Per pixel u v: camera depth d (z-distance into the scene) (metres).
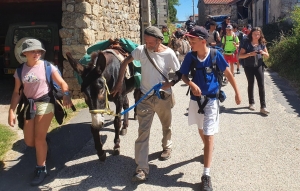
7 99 8.82
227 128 6.23
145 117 4.39
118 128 5.16
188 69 4.21
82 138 5.97
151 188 4.19
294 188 4.09
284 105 7.61
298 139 5.57
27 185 4.38
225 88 9.61
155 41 4.23
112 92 4.56
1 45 11.95
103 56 4.14
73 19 8.38
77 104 8.06
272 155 5.01
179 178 4.42
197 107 4.26
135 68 5.44
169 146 5.01
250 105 7.37
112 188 4.23
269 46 15.84
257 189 4.10
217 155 5.05
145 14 17.70
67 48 8.48
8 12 12.84
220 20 32.06
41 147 4.36
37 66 4.23
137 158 4.34
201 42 4.05
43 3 11.43
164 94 4.43
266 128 6.16
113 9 10.88
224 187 4.16
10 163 5.00
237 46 10.35
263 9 22.56
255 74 7.03
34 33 9.74
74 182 4.42
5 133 6.08
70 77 8.69
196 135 5.94
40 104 4.21
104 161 5.00
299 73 10.54
